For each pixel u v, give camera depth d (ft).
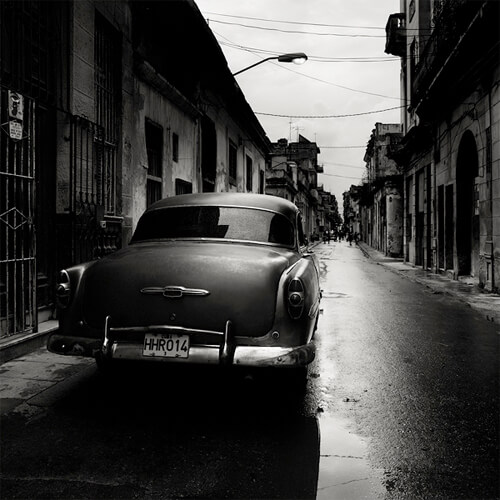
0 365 16.26
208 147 51.26
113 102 27.27
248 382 14.82
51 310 21.30
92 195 23.34
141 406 12.85
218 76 48.42
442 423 12.05
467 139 46.21
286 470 9.50
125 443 10.59
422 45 65.98
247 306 11.94
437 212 57.77
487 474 9.46
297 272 12.74
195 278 12.14
